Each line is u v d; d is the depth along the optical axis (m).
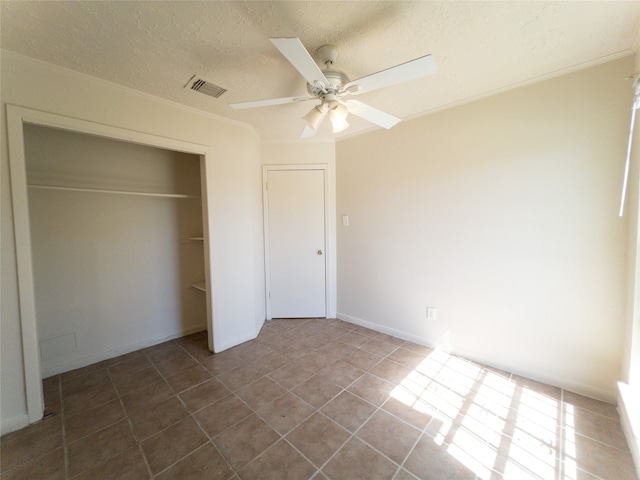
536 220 2.03
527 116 2.02
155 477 1.38
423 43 1.55
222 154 2.63
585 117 1.81
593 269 1.84
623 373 1.75
